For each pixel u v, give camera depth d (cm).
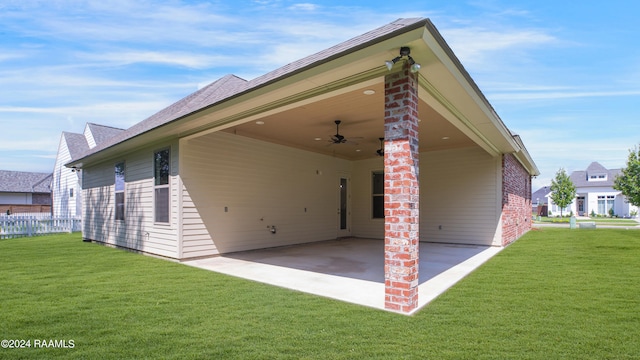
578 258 741
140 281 542
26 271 627
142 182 888
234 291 478
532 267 645
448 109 542
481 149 1048
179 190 754
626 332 323
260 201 936
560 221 2588
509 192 1101
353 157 1264
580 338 310
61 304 420
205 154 806
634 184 1877
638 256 761
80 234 1495
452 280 542
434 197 1121
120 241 979
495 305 406
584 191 3759
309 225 1102
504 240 1007
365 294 462
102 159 1083
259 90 501
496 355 279
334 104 614
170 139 787
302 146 1049
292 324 349
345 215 1278
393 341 307
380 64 401
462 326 340
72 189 1942
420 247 995
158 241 814
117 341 312
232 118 622
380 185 1253
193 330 336
